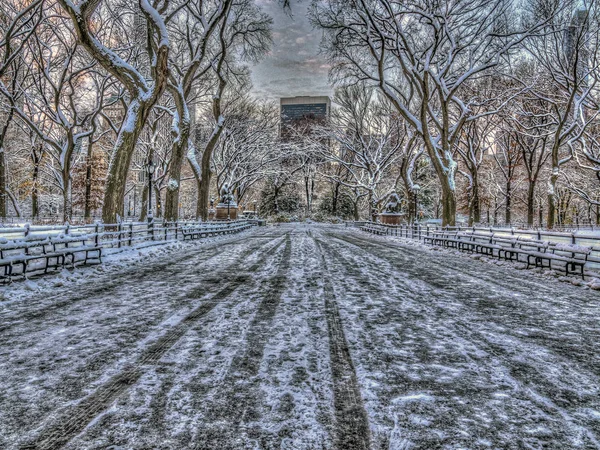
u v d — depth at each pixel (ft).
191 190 224.74
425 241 71.36
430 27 83.25
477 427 9.59
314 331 17.12
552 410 10.46
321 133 151.43
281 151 171.73
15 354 14.29
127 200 236.63
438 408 10.49
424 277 32.17
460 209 228.22
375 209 136.67
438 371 12.94
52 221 134.51
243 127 146.41
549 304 22.76
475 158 145.69
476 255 47.91
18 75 103.55
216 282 29.19
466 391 11.51
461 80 76.13
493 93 112.37
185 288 26.84
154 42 64.34
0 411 10.24
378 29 73.31
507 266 39.91
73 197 160.76
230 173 157.58
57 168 162.50
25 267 28.12
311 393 11.28
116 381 12.03
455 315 20.06
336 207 221.46
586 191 172.14
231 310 20.77
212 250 54.19
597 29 94.38
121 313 20.12
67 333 16.76
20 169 159.53
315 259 43.73
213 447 8.69
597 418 10.07
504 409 10.49
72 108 93.61
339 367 13.19
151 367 13.12
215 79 115.75
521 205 218.38
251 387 11.63
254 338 16.14
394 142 150.00
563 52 102.63
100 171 163.22
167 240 61.87
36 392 11.32
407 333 16.97
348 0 73.67
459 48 75.56
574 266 32.22
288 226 167.02
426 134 78.07
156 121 117.29
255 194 254.47
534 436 9.22
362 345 15.38
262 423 9.68
